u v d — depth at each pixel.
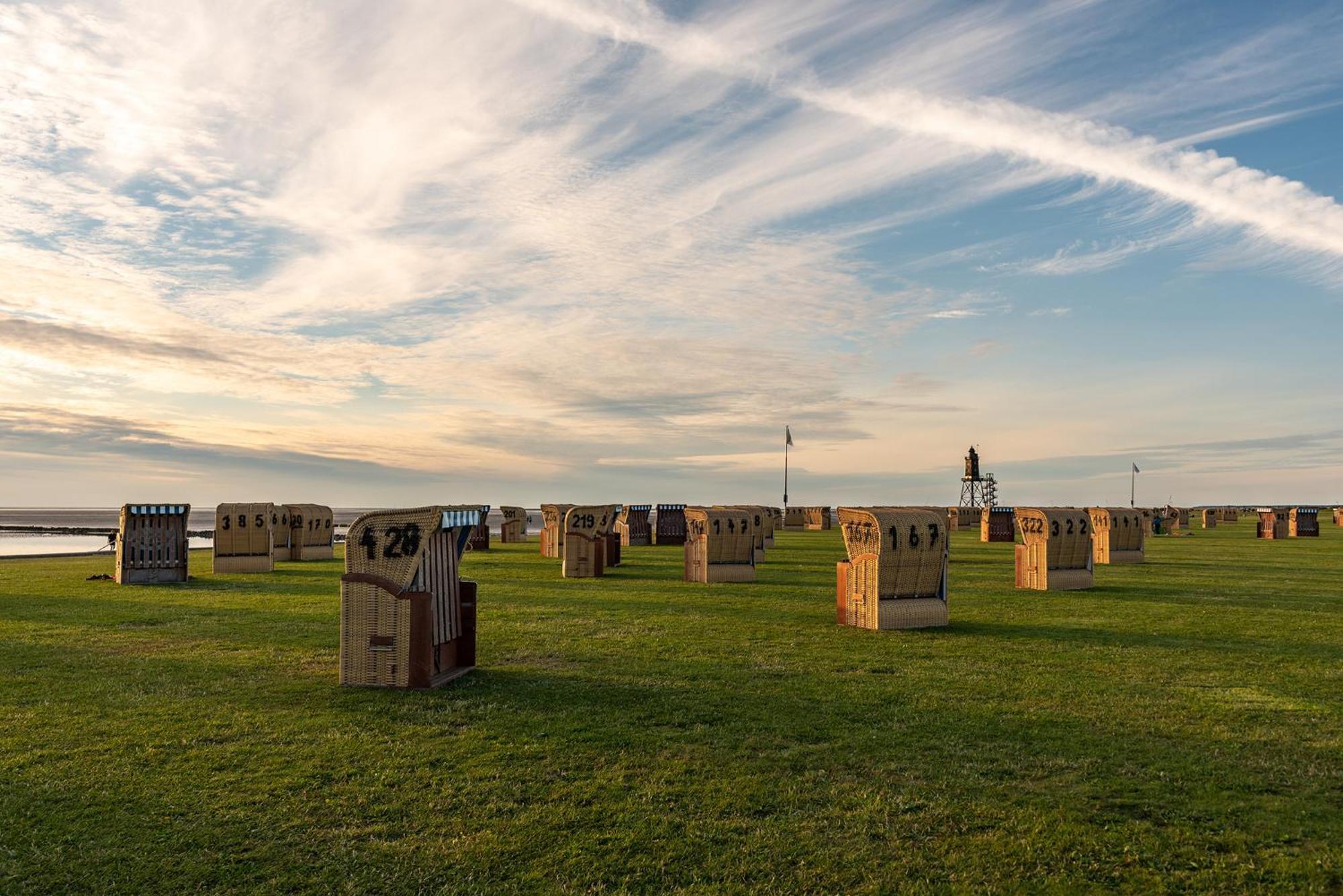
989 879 6.45
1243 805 7.86
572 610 20.66
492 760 8.96
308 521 35.88
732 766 8.81
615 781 8.37
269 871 6.48
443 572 13.12
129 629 17.50
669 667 13.80
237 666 13.70
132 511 26.25
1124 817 7.59
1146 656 15.05
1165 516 81.12
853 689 12.32
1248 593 25.39
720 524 27.67
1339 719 10.88
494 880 6.37
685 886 6.30
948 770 8.75
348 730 10.08
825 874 6.50
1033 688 12.48
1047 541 26.27
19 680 12.67
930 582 18.59
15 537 75.31
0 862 6.61
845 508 18.80
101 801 7.82
